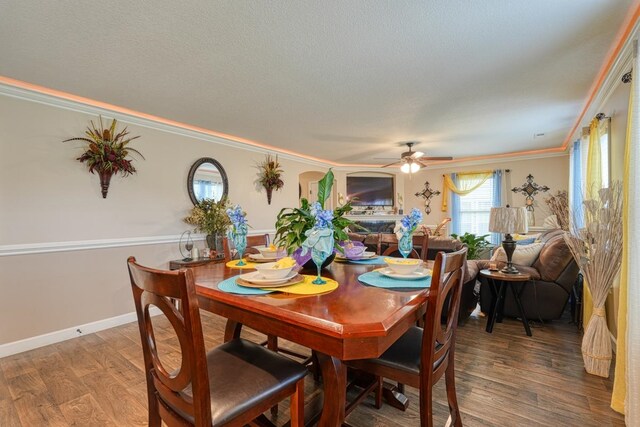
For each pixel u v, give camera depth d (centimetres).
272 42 205
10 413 186
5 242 265
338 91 289
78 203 308
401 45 211
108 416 182
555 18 183
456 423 157
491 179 654
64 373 232
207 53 219
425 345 127
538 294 316
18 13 172
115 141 326
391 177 776
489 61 234
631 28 190
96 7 169
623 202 191
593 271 227
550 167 589
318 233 141
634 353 161
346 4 169
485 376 222
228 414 103
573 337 291
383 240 279
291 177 595
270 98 305
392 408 189
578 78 265
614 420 175
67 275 301
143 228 361
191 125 398
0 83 258
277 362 131
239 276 161
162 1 164
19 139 273
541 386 209
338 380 119
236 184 479
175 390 103
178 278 88
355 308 114
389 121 384
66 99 295
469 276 297
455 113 354
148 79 260
